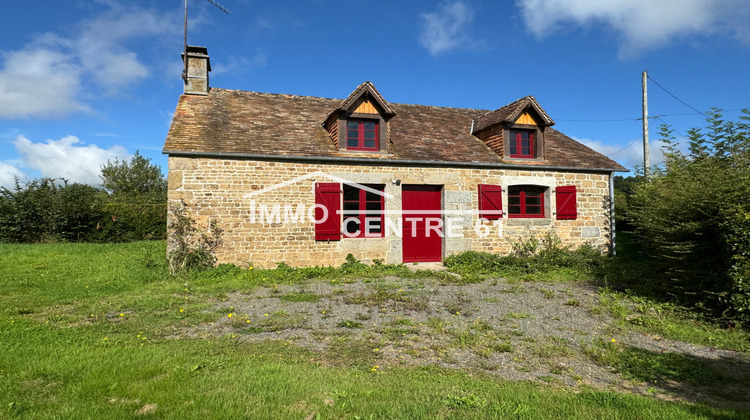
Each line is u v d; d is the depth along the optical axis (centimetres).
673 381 445
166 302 680
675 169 905
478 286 857
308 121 1199
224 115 1134
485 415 324
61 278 856
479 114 1521
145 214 1788
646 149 1642
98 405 322
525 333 583
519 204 1195
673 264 781
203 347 481
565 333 589
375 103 1083
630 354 511
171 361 423
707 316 668
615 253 1238
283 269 955
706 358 514
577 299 763
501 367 463
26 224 1586
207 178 948
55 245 1424
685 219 716
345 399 346
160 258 991
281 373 404
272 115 1194
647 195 941
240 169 970
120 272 891
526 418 321
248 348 488
